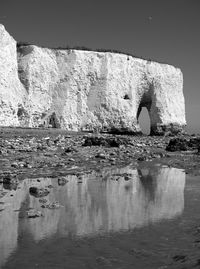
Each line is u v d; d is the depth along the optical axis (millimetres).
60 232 8680
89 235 8430
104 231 8727
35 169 19031
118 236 8328
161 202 11945
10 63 50250
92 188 14477
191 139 35719
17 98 50344
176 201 12078
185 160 26031
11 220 9711
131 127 64062
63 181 15688
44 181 15797
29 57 56250
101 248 7547
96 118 61812
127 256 7090
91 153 27578
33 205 11414
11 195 12750
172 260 6812
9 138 33938
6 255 7207
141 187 14859
